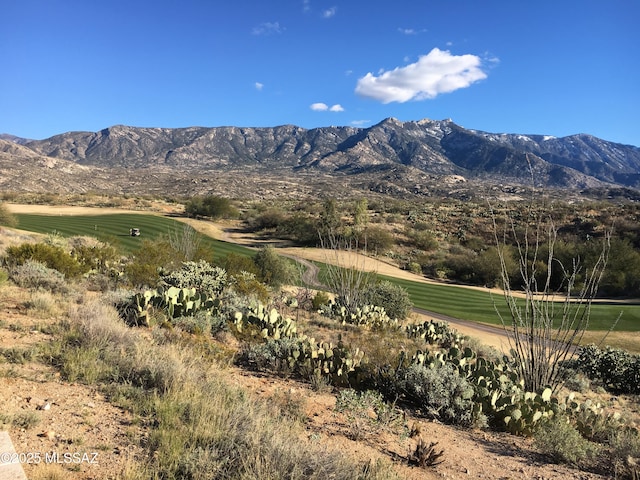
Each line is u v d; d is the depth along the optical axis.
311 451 3.80
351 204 109.19
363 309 18.86
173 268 20.88
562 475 4.91
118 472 3.25
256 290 18.34
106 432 3.92
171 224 70.62
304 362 8.02
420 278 57.16
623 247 51.44
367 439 5.14
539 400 7.24
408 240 75.56
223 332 9.88
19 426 3.73
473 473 4.62
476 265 58.53
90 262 16.27
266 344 8.60
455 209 103.56
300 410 5.61
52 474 3.03
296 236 73.56
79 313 7.60
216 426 4.16
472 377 8.20
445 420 6.73
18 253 12.95
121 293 10.88
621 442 5.90
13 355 5.40
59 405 4.30
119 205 100.19
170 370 5.48
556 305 28.09
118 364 5.70
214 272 18.31
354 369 8.06
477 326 30.80
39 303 8.40
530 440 6.39
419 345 14.84
